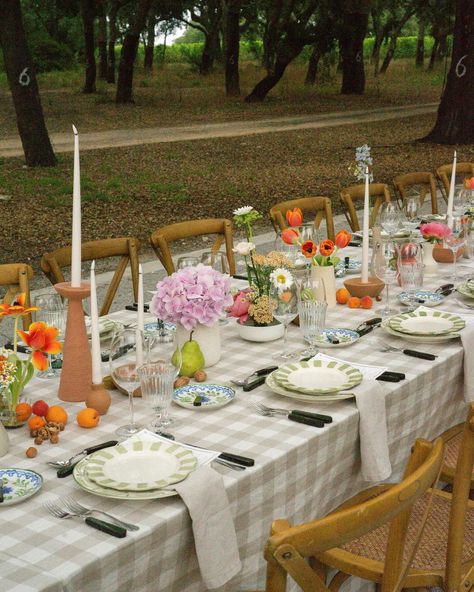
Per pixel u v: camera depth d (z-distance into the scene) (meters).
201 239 8.51
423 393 2.55
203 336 2.59
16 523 1.67
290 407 2.29
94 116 21.83
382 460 2.29
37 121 13.34
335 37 27.97
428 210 9.35
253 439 2.06
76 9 27.75
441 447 1.65
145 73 36.94
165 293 2.54
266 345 2.85
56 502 1.74
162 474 1.84
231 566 1.80
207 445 2.03
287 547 1.32
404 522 1.79
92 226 9.52
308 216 9.70
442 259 4.02
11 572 1.49
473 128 16.09
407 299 3.26
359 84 29.91
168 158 14.83
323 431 2.11
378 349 2.75
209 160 14.65
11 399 2.15
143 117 21.86
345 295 3.32
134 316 3.22
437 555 2.20
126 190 11.66
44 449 2.03
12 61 13.02
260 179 12.70
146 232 9.23
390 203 4.01
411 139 17.27
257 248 7.81
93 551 1.56
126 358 2.29
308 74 32.69
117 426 2.16
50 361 2.67
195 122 20.98
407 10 36.81
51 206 10.47
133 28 24.12
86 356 2.34
